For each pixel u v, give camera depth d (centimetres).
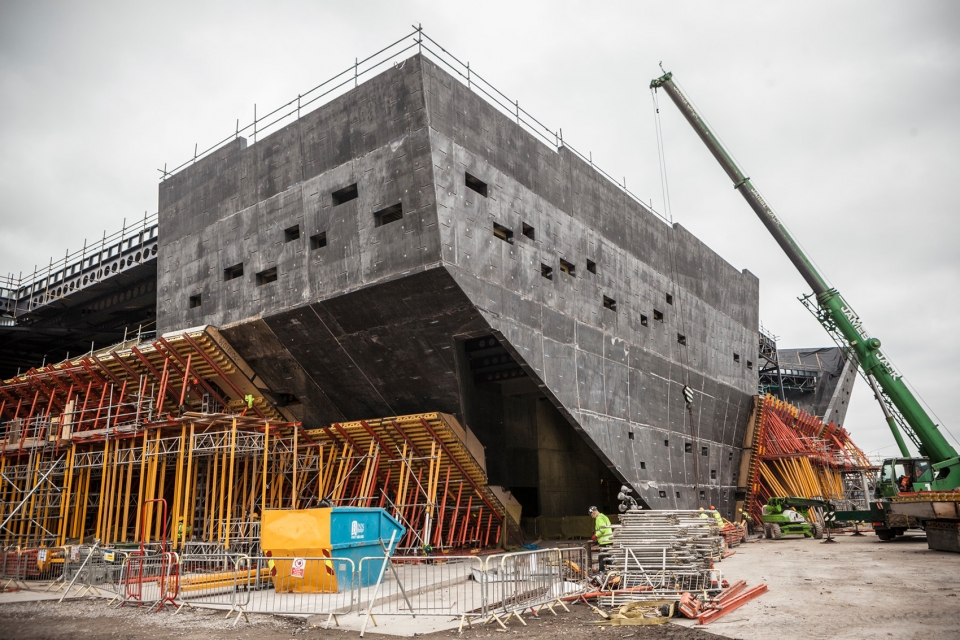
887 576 1920
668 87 4659
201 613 1596
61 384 3516
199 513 3097
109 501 2884
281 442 3131
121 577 1977
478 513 3228
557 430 4009
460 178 2700
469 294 2617
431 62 2688
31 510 3259
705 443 4322
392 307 2750
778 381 7981
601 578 1823
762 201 4722
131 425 2900
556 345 3069
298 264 2969
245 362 3259
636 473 3459
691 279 4456
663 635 1216
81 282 4556
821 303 4653
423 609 1581
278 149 3133
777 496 4625
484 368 3247
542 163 3216
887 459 3566
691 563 1717
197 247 3412
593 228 3525
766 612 1409
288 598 1728
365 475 3069
